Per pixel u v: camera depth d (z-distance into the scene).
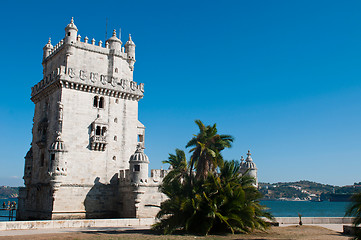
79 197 53.09
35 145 61.56
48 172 51.19
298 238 34.66
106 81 58.00
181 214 37.12
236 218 35.84
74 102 55.16
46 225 40.47
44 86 59.44
